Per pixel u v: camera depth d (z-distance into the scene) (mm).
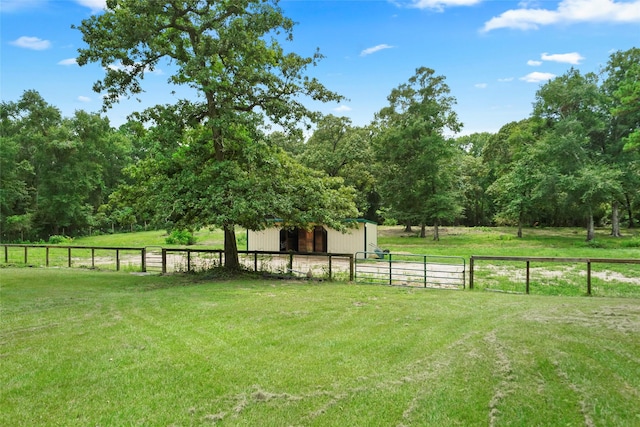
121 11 11859
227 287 11102
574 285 12055
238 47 12547
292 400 3939
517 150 40312
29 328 6594
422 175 37125
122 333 6254
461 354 5117
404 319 7086
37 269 16359
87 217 49531
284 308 8047
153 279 13141
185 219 13414
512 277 13891
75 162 48188
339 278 13273
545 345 5324
